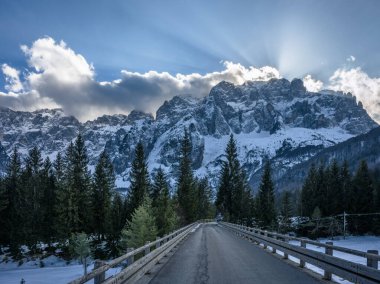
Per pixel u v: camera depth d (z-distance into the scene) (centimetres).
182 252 2153
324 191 8694
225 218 10156
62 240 6662
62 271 4244
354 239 6369
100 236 7888
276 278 1262
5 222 6812
